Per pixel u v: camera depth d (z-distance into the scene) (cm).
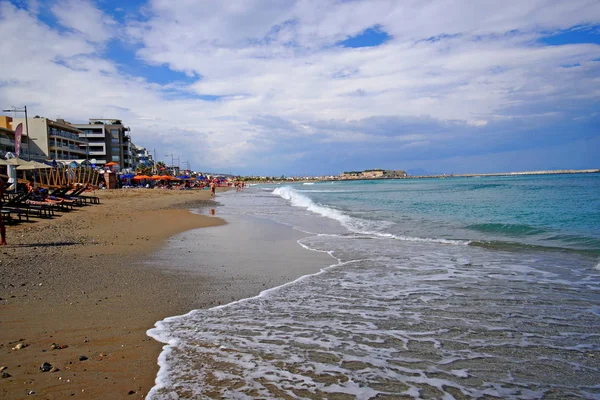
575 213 2177
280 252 1151
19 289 678
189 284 765
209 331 514
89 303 620
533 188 5328
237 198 4912
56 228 1527
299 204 3634
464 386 379
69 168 4444
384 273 878
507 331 524
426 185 8944
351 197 4656
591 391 372
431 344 481
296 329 528
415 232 1595
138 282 764
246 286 761
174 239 1387
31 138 6303
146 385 368
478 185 7356
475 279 814
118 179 6138
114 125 9450
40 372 385
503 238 1401
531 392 370
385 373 403
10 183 2469
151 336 493
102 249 1118
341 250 1184
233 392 358
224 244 1295
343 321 562
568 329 530
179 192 6128
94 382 369
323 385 375
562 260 1008
